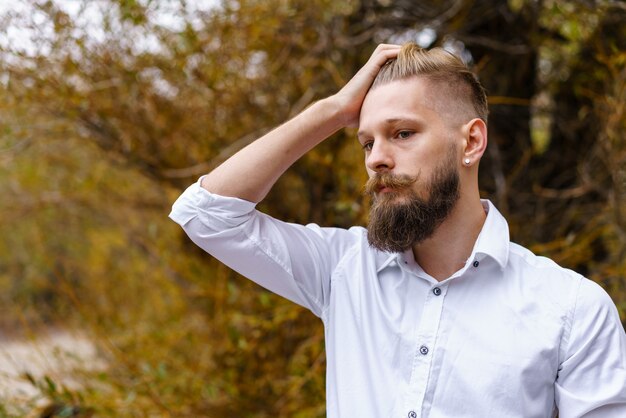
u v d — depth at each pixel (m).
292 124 1.57
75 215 4.77
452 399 1.39
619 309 2.71
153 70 3.27
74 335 3.84
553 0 2.81
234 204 1.55
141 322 4.23
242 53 3.21
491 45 3.16
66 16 3.00
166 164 3.58
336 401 1.53
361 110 1.52
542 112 3.28
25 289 4.95
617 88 2.75
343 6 3.08
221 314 3.46
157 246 4.11
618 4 2.68
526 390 1.37
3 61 3.05
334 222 3.33
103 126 3.49
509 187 3.21
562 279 1.44
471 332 1.42
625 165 2.84
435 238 1.48
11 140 3.51
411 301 1.49
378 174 1.44
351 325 1.53
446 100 1.45
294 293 1.62
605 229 2.93
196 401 3.23
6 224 4.65
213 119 3.40
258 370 3.40
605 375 1.37
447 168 1.43
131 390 3.14
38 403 3.17
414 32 3.21
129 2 2.88
